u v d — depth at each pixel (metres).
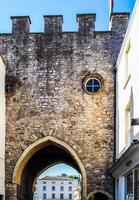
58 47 19.41
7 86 19.19
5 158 18.64
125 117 15.73
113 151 18.45
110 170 17.06
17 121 18.92
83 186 18.27
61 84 19.11
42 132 18.80
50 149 22.66
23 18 19.69
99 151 18.50
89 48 19.30
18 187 18.81
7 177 18.52
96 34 19.39
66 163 25.50
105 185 18.22
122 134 16.23
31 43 19.50
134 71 13.54
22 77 19.27
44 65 19.30
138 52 12.67
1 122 18.11
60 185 96.62
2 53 19.48
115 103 18.70
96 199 18.34
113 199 18.00
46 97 19.05
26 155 18.72
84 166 18.42
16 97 19.11
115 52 19.20
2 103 18.45
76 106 18.91
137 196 11.96
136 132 12.53
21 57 19.41
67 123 18.80
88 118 18.78
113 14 19.50
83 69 19.16
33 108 18.98
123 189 15.00
